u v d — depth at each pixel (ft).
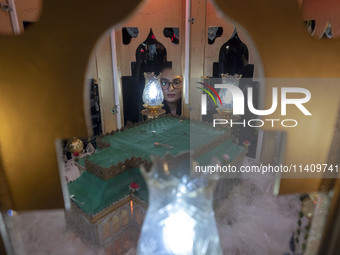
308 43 3.01
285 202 9.64
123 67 13.20
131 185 7.75
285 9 2.84
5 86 3.01
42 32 2.83
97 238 7.19
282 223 8.34
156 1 12.19
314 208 4.31
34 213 8.86
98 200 7.48
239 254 7.22
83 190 7.91
